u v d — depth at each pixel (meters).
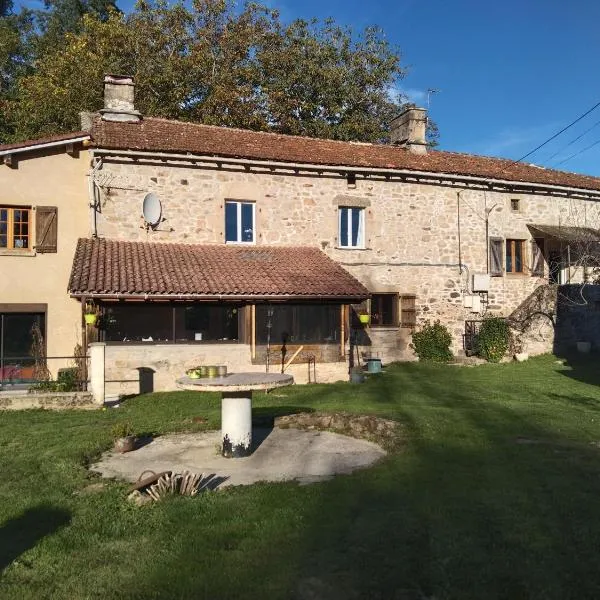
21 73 27.23
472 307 17.16
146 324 12.55
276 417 9.24
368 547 4.27
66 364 13.51
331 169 15.52
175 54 22.41
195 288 12.16
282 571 3.94
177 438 8.09
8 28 27.75
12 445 7.62
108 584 3.84
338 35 26.14
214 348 12.91
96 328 12.12
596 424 8.35
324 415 9.05
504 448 6.98
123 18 22.91
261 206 15.20
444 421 8.48
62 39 28.22
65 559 4.21
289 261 14.43
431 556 4.11
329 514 4.94
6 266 13.27
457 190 17.23
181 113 22.02
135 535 4.62
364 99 25.92
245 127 22.11
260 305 13.23
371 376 14.24
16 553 4.34
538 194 18.31
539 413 9.16
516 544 4.29
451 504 5.11
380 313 16.42
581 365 15.55
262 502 5.27
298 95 24.95
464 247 17.25
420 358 16.55
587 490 5.43
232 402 7.13
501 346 16.44
